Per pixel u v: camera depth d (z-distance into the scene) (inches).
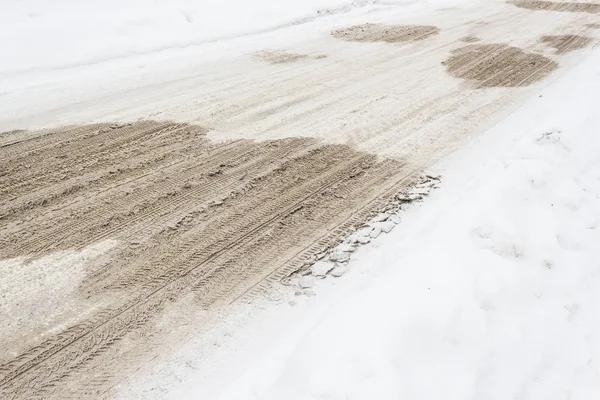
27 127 238.2
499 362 109.2
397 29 438.6
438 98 283.3
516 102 277.7
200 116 256.7
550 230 154.9
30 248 156.6
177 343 126.0
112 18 392.5
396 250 153.9
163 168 205.5
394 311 117.0
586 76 302.0
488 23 458.3
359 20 472.4
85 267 149.8
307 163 212.1
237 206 181.9
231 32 410.6
